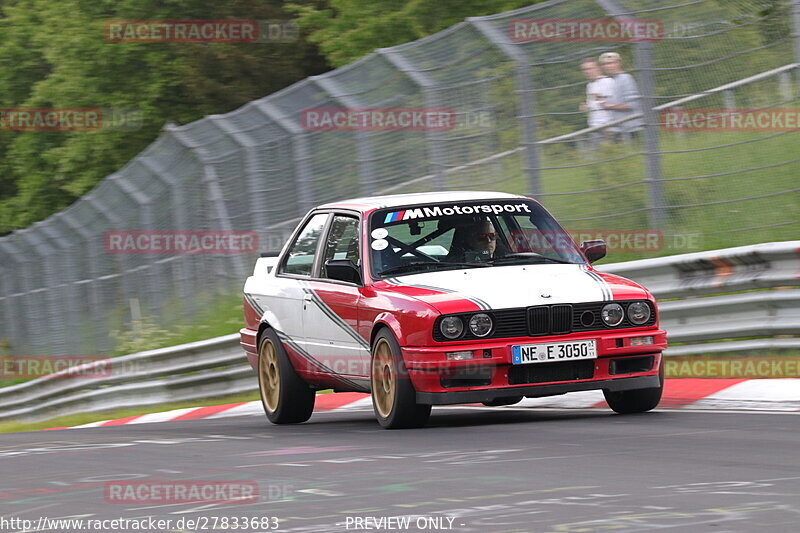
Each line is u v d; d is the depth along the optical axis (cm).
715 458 1588
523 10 3716
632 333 2231
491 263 2392
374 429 2311
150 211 5316
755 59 3381
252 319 2889
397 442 2006
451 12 6831
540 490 1393
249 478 1639
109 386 4897
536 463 1623
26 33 10594
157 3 9662
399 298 2250
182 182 5050
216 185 4859
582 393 2769
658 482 1406
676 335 2978
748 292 2964
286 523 1277
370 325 2319
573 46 3609
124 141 9581
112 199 5609
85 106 9662
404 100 3988
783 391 2394
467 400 2141
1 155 11031
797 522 1133
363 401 3309
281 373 2698
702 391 2530
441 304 2177
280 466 1753
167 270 5350
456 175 3853
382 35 7012
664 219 3484
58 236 6209
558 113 3628
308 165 4416
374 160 4134
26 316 6719
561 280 2270
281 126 4531
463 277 2306
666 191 3484
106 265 5800
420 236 2441
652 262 3036
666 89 3484
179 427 2862
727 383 2562
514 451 1772
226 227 4841
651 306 2261
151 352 4531
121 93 9600
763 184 3353
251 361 2891
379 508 1334
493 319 2167
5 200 11100
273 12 9562
